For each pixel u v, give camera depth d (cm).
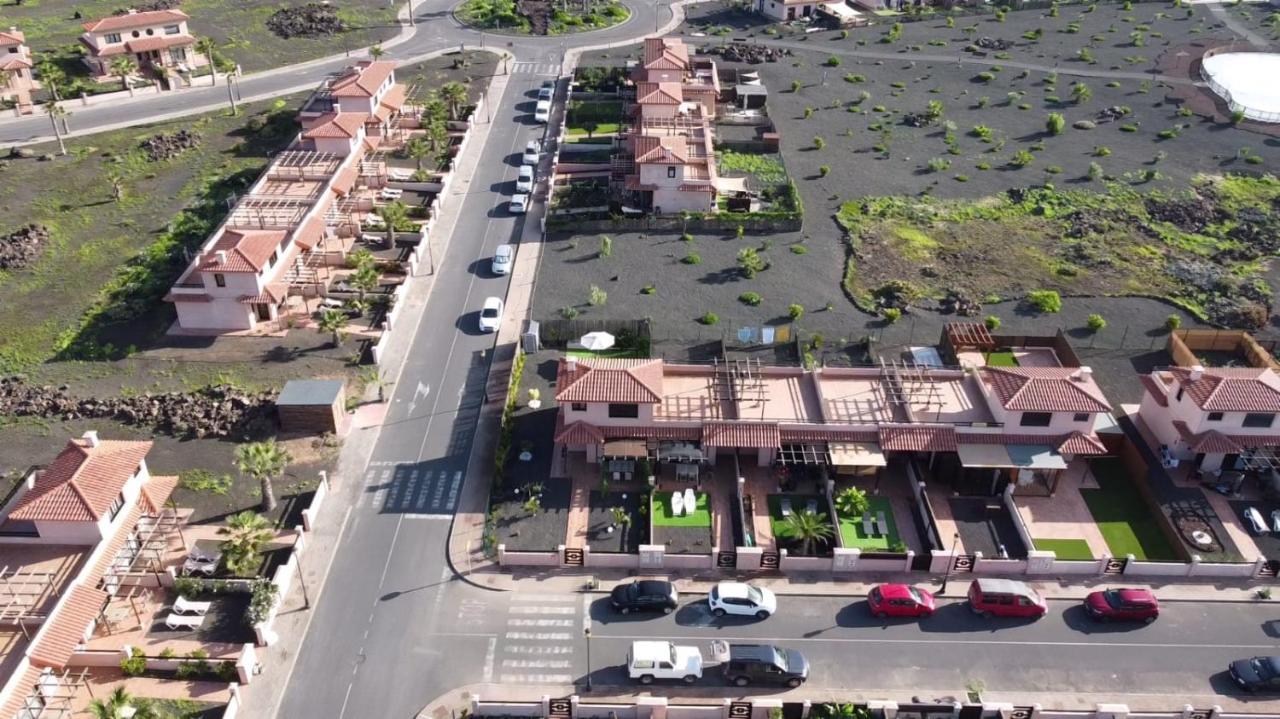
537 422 8762
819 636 6775
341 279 10912
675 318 10325
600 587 7144
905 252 11744
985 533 7656
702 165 12544
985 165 13988
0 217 12162
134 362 9550
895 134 15050
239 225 10881
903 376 8662
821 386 8525
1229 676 6544
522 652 6625
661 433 8031
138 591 7019
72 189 12925
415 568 7275
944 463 8050
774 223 12162
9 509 7375
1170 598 7119
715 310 10494
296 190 11812
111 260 11350
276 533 7506
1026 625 6894
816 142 14488
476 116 15300
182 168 13575
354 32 19062
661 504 7900
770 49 18325
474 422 8806
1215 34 19588
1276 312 10619
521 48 18462
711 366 8681
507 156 14088
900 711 6122
